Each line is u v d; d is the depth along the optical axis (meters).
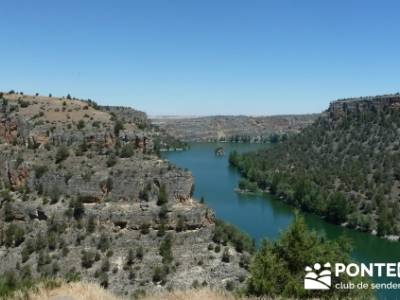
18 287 29.67
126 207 91.94
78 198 92.19
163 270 80.44
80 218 90.19
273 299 30.89
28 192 94.56
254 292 32.09
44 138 103.69
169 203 93.75
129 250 84.94
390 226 146.38
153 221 90.69
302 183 186.12
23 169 96.31
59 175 94.50
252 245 92.44
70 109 116.62
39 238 85.75
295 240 34.12
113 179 94.50
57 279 31.05
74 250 84.69
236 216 159.62
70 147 101.44
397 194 185.38
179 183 95.31
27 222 90.56
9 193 95.00
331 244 35.69
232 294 30.95
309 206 174.25
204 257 84.69
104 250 85.31
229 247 88.19
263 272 32.72
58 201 92.19
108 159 98.75
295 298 31.19
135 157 100.88
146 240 88.31
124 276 79.88
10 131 108.38
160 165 98.75
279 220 154.00
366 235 147.50
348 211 160.75
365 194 185.38
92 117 113.31
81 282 31.08
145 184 94.75
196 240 89.25
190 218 91.25
